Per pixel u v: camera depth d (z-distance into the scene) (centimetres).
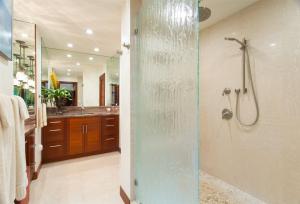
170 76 124
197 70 93
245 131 200
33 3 200
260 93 184
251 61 192
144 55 170
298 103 151
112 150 378
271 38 172
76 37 301
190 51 99
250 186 194
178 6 112
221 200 189
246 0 183
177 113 114
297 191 152
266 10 176
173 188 118
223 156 228
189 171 100
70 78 388
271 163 173
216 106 237
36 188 221
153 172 150
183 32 107
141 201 172
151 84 155
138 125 183
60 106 368
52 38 305
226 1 185
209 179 235
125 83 199
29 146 196
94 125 356
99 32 281
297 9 150
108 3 202
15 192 96
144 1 169
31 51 249
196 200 93
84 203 191
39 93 274
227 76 221
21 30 241
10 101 92
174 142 118
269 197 175
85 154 348
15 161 96
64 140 326
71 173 268
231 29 213
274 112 171
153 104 151
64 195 206
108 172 273
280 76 164
